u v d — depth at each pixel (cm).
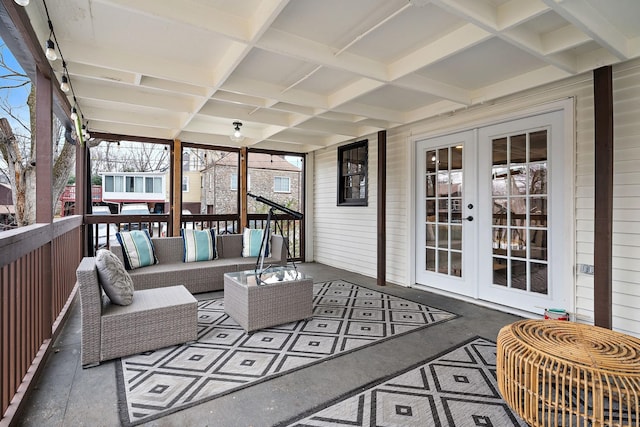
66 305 346
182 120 455
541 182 339
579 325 201
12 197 527
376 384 215
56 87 296
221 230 677
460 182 419
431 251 458
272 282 319
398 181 495
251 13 222
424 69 302
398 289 461
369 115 412
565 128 315
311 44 255
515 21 206
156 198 732
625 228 279
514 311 355
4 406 170
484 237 393
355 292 444
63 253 342
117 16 223
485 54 275
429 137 450
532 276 348
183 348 264
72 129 439
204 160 740
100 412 182
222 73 290
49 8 212
